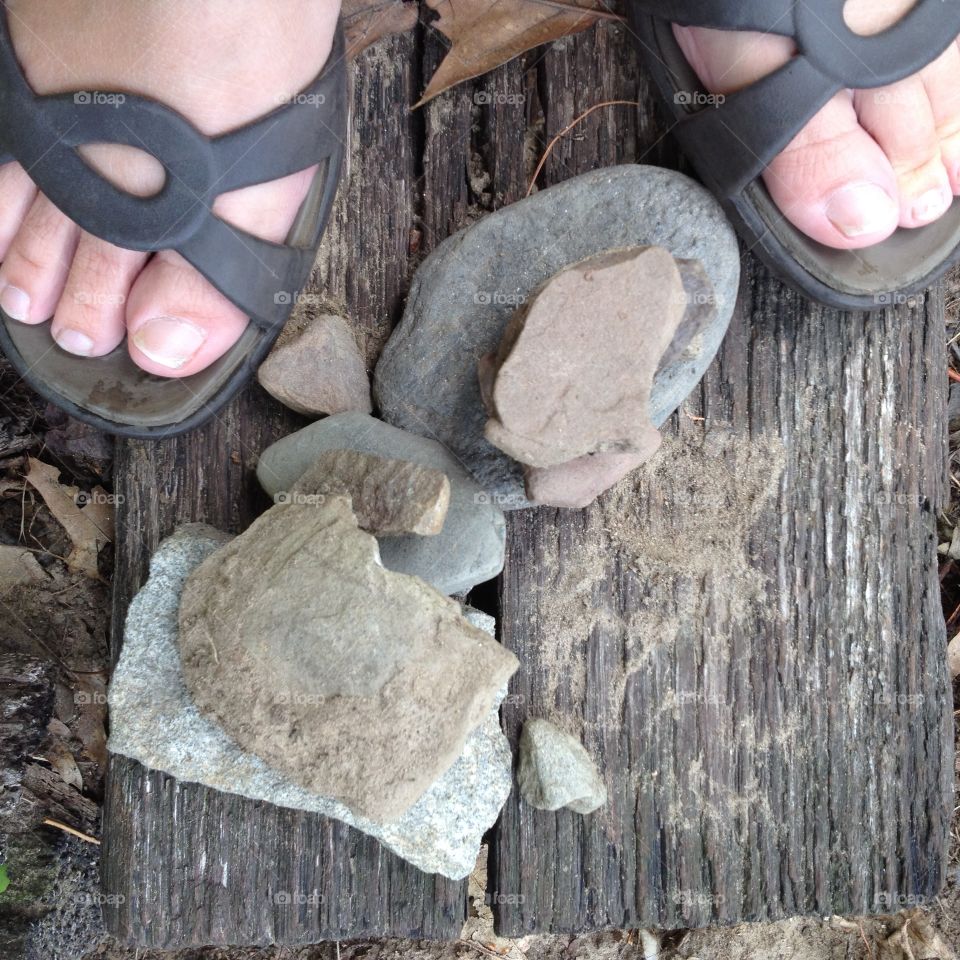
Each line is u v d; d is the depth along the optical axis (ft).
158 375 1.17
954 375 1.40
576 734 1.21
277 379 1.17
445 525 1.13
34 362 1.17
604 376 1.07
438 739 1.05
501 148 1.25
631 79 1.25
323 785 1.06
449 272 1.19
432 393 1.19
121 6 1.06
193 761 1.13
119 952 1.33
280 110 1.10
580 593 1.22
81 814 1.32
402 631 1.06
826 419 1.25
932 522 1.26
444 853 1.14
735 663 1.23
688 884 1.21
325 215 1.18
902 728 1.24
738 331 1.24
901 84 1.14
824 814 1.23
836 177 1.14
